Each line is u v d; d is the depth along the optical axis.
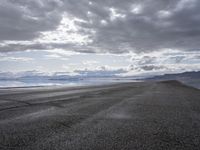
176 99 9.35
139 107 6.69
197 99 9.52
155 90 16.19
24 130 3.59
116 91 14.95
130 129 3.76
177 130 3.74
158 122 4.42
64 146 2.74
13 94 11.73
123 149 2.66
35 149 2.61
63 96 10.68
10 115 5.08
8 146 2.71
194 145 2.89
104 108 6.44
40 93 12.74
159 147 2.78
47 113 5.43
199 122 4.48
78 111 5.80
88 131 3.57
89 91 14.82
